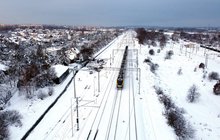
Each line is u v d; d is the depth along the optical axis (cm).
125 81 5178
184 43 15750
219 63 8462
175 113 3325
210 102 4478
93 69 6303
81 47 9375
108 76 5612
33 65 4994
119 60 7844
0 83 4478
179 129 2902
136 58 8119
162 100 3962
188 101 4469
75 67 5994
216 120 3678
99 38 15550
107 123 3086
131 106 3666
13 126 2908
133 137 2748
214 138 3072
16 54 6456
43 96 3944
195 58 9306
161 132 2830
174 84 5653
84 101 3894
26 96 3941
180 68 7338
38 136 2783
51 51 8112
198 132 3188
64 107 3650
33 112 3391
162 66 7675
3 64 5634
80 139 2681
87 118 3222
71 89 4597
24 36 16725
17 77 4869
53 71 4841
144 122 3120
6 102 3816
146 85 4856
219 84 4972
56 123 3098
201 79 6138
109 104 3753
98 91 4422
